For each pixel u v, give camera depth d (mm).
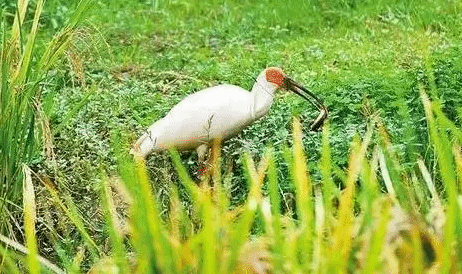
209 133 11453
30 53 9461
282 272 5383
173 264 5266
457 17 19484
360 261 5340
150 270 5250
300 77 15383
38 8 9609
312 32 20203
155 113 13281
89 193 10289
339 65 16984
